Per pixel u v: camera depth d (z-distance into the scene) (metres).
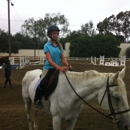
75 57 47.44
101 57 29.02
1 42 49.94
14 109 7.45
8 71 12.24
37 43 63.53
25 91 5.08
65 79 3.83
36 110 5.19
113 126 5.70
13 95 10.16
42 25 61.12
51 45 4.00
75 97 3.66
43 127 5.57
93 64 29.45
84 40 51.38
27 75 5.17
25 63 28.39
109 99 3.19
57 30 4.02
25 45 72.44
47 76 3.97
